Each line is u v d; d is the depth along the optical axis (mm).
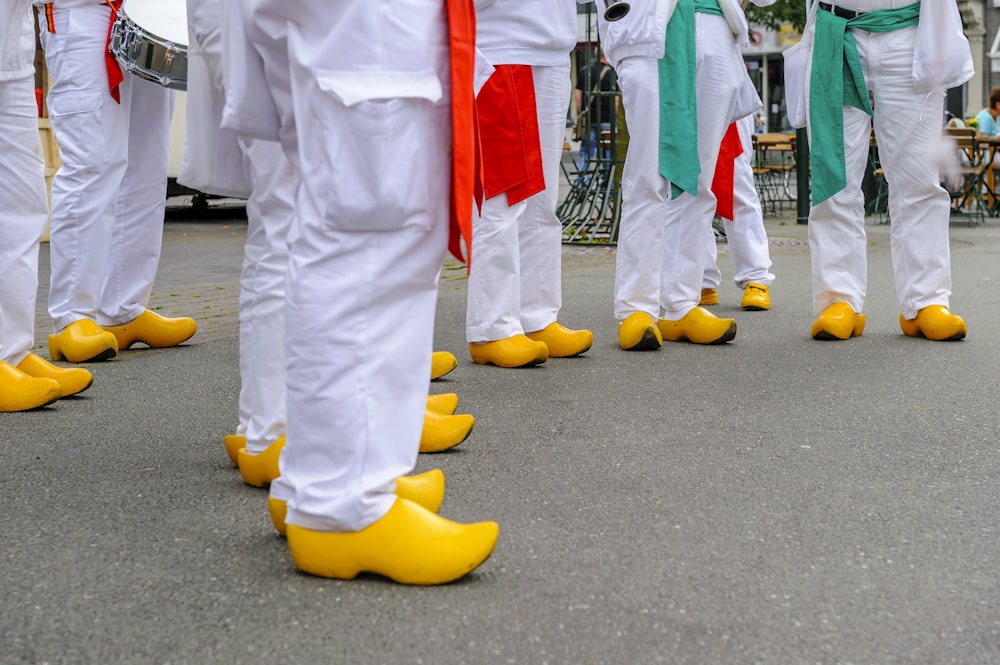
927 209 5523
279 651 2125
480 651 2121
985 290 7332
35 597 2389
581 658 2096
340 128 2266
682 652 2125
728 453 3523
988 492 3135
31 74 4098
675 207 5523
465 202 2354
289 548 2609
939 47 5285
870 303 6848
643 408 4137
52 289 5090
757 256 6637
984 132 15391
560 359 5109
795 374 4734
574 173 11359
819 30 5480
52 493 3127
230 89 2445
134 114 5262
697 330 5484
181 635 2195
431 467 3373
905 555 2648
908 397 4293
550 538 2744
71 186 5016
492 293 4895
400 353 2371
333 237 2309
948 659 2111
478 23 4688
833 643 2172
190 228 12500
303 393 2365
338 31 2260
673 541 2729
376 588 2408
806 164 12703
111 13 4914
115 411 4137
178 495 3104
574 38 4871
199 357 5211
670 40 5113
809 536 2771
